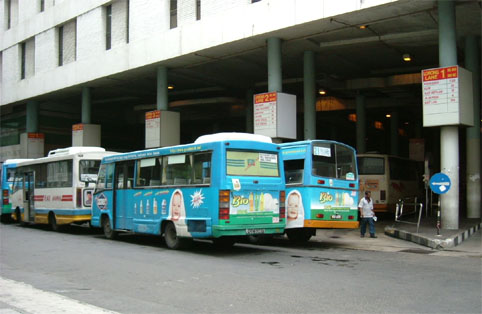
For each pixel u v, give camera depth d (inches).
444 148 626.8
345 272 378.6
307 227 550.6
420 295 293.4
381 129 1806.1
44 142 1433.3
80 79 1139.3
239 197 476.4
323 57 975.0
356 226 593.6
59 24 1221.7
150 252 511.5
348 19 706.2
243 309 263.0
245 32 792.3
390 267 403.9
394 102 1358.3
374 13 679.7
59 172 757.9
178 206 516.4
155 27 957.8
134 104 1574.8
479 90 811.4
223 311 260.1
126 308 268.7
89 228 850.1
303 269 394.6
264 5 769.6
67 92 1248.2
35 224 942.4
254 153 497.7
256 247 562.6
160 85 999.0
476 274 368.5
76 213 709.3
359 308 262.1
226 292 307.1
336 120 1622.8
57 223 753.0
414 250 523.2
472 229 647.1
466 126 642.2
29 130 1374.3
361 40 830.5
